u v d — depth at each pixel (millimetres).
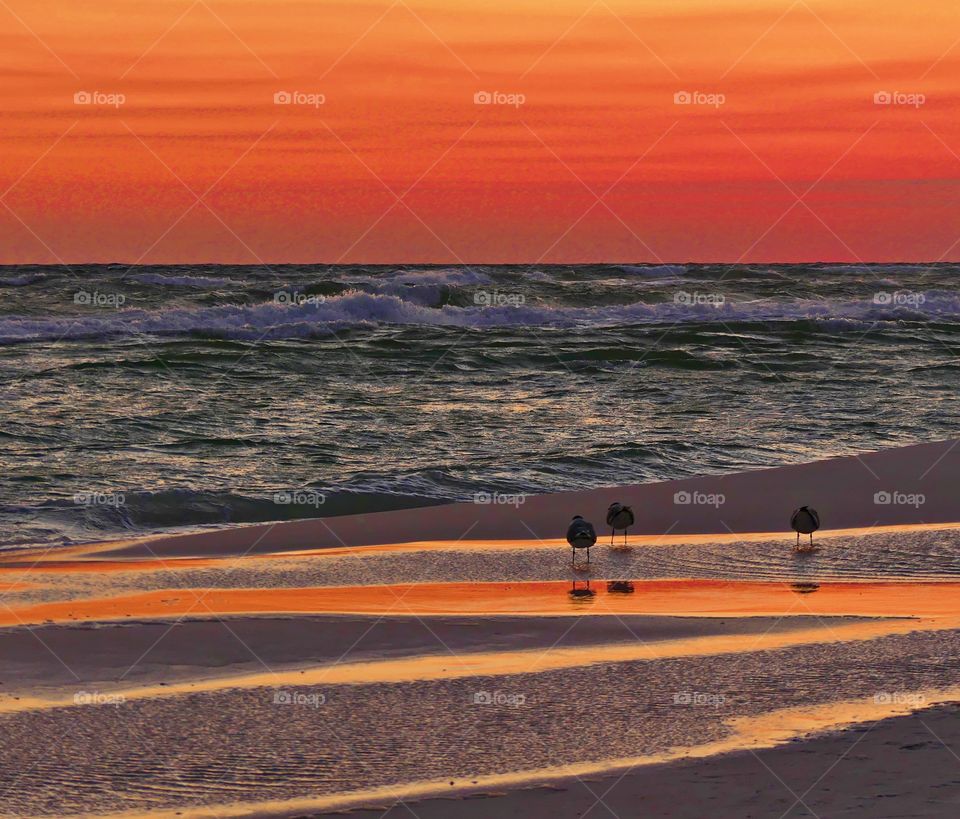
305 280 122312
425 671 17641
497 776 13430
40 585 23906
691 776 13305
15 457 39969
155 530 30859
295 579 24672
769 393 59281
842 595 23125
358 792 13023
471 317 93250
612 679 17109
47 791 13039
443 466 39969
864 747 14141
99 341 75750
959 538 28953
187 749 14250
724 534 29766
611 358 70375
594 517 31984
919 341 82062
